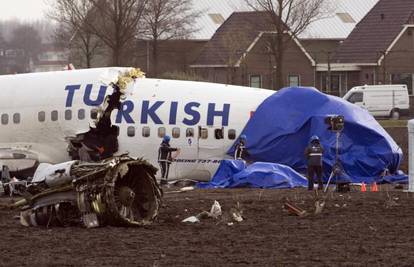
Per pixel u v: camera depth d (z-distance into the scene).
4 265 49.84
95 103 111.44
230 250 54.44
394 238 58.78
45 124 112.88
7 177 107.81
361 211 74.31
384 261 49.94
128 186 68.31
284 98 112.94
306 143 110.56
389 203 78.81
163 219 70.25
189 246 56.31
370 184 108.81
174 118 110.50
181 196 91.19
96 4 182.00
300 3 188.62
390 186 105.62
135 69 113.81
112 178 64.62
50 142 113.00
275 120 111.12
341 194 92.12
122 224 65.75
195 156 110.38
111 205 64.50
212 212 71.31
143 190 68.50
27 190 67.38
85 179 64.94
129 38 184.62
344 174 99.69
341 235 60.31
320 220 68.69
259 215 72.50
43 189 66.62
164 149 109.19
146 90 112.31
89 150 110.81
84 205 65.00
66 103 112.50
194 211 75.69
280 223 67.19
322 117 110.38
